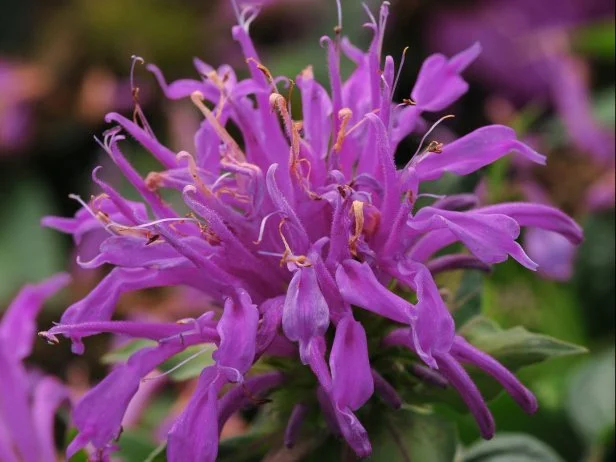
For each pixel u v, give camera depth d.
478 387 0.17
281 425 0.17
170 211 0.16
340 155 0.16
